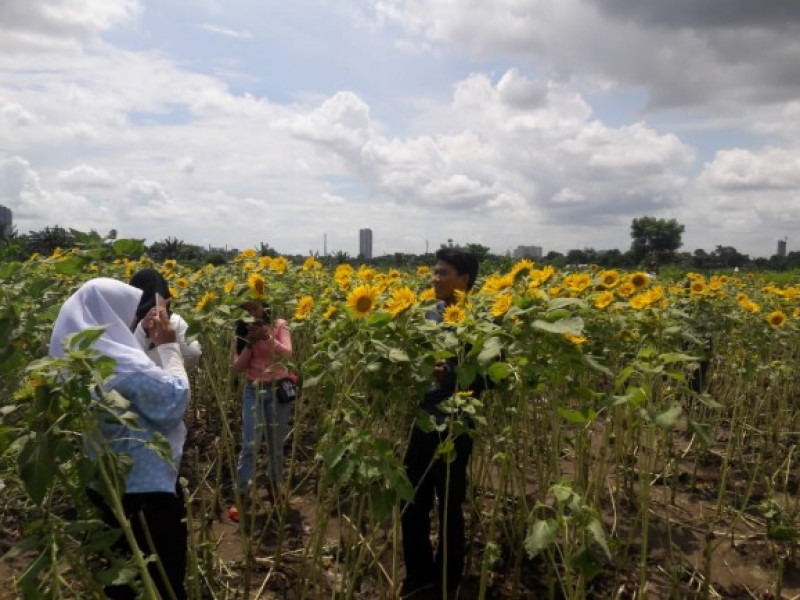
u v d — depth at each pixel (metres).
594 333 4.11
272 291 5.34
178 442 2.86
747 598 3.98
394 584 3.24
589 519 2.35
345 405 3.39
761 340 6.33
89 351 2.15
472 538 4.08
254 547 4.32
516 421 3.94
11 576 3.85
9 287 3.49
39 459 2.12
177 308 5.60
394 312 2.93
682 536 4.66
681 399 6.92
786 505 4.84
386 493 2.76
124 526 2.22
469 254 4.07
